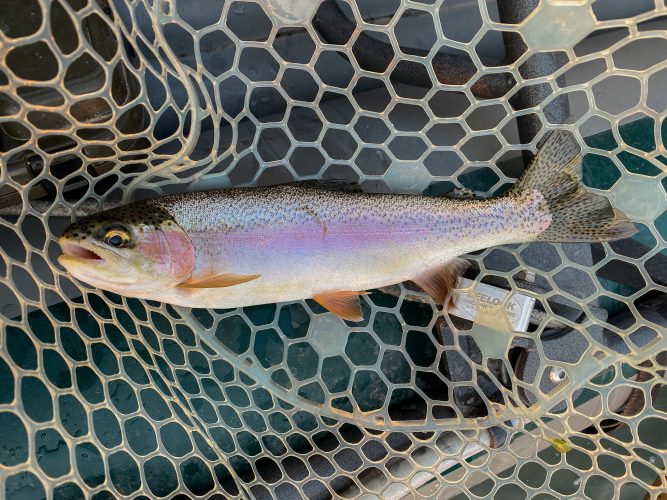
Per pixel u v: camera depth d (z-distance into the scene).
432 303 0.34
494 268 0.35
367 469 0.35
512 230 0.32
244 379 0.39
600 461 0.42
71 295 0.37
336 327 0.34
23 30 0.26
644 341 0.37
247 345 0.39
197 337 0.35
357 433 0.37
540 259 0.35
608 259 0.31
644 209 0.30
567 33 0.25
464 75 0.35
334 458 0.36
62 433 0.24
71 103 0.22
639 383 0.30
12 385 0.36
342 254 0.31
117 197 0.35
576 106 0.40
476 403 0.35
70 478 0.24
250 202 0.30
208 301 0.31
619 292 0.40
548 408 0.32
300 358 0.39
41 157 0.27
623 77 0.40
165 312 0.34
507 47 0.32
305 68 0.28
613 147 0.41
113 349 0.30
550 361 0.32
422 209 0.32
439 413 0.37
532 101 0.32
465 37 0.38
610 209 0.30
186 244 0.29
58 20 0.26
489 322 0.33
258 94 0.37
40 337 0.37
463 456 0.35
